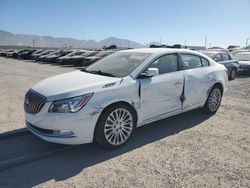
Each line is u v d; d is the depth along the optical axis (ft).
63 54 89.15
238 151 13.47
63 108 12.06
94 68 16.76
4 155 12.93
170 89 15.92
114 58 17.37
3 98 25.21
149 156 12.85
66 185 10.34
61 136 12.23
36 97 12.84
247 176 11.05
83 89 12.59
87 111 12.35
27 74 48.55
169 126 17.31
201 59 19.06
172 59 16.71
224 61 40.34
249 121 18.56
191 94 17.51
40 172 11.34
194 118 19.11
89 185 10.32
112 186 10.25
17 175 11.07
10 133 15.39
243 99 26.07
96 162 12.28
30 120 13.14
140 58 15.78
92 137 12.82
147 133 16.01
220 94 20.44
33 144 14.33
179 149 13.66
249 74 47.85
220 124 17.80
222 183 10.49
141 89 14.32
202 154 13.07
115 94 13.24
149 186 10.23
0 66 69.92
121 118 13.75
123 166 11.86
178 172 11.29
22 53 114.11
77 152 13.35
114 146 13.64
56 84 13.55
